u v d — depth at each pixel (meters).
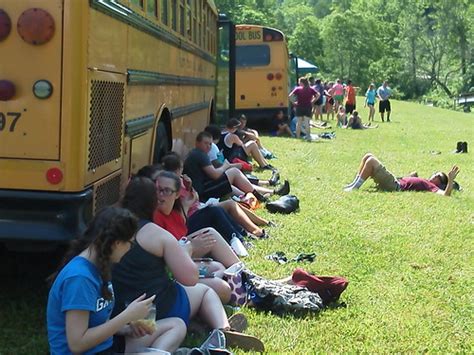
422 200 10.32
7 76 4.62
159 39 7.10
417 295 5.98
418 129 26.03
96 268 3.63
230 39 14.65
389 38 89.19
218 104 14.51
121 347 4.02
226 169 9.44
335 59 87.94
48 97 4.62
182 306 4.61
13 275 6.00
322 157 15.59
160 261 4.48
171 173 5.50
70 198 4.66
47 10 4.56
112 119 5.30
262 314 5.39
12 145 4.66
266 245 7.43
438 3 77.50
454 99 66.06
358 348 4.84
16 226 4.66
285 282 5.82
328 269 6.66
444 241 7.89
